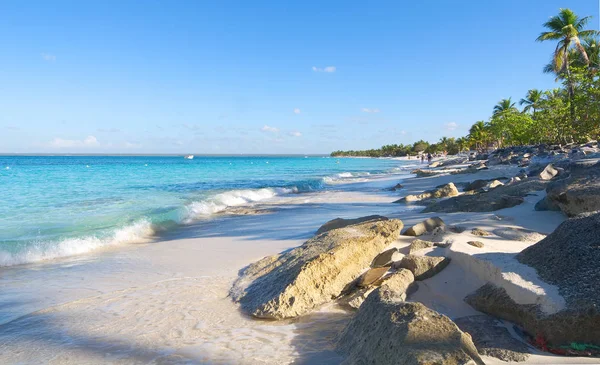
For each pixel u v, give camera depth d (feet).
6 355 14.30
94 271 25.58
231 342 14.76
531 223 27.73
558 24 140.36
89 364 13.52
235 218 48.08
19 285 22.75
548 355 11.55
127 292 21.01
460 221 29.55
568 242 14.19
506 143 250.57
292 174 149.07
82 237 32.27
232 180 112.37
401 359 9.84
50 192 71.15
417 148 567.18
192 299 19.57
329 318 16.78
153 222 41.06
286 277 18.60
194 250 30.81
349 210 50.96
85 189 78.02
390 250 21.22
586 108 120.16
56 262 27.99
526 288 13.17
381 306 12.57
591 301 11.50
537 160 104.42
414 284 17.70
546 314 12.13
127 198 63.21
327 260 18.78
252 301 18.37
